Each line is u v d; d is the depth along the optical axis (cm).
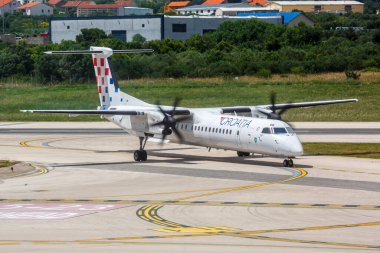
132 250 7044
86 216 9044
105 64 16138
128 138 18888
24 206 9819
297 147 13188
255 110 15462
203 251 7000
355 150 16262
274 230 8119
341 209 9444
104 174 12925
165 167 13775
